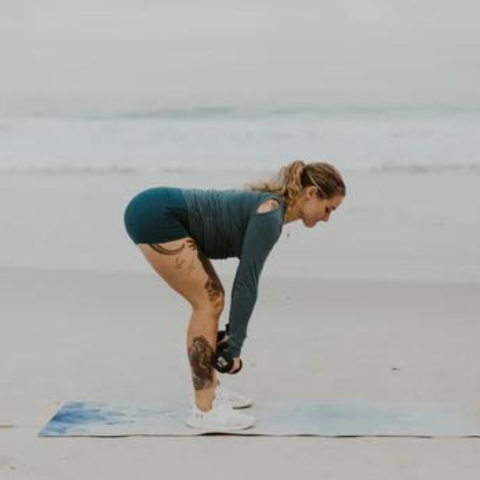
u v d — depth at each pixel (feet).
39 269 32.12
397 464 13.19
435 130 58.44
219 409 14.83
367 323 24.21
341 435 14.47
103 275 31.12
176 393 17.16
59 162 55.26
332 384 17.87
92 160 55.57
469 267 33.09
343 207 43.37
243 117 63.67
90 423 15.12
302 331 23.17
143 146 58.54
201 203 14.61
